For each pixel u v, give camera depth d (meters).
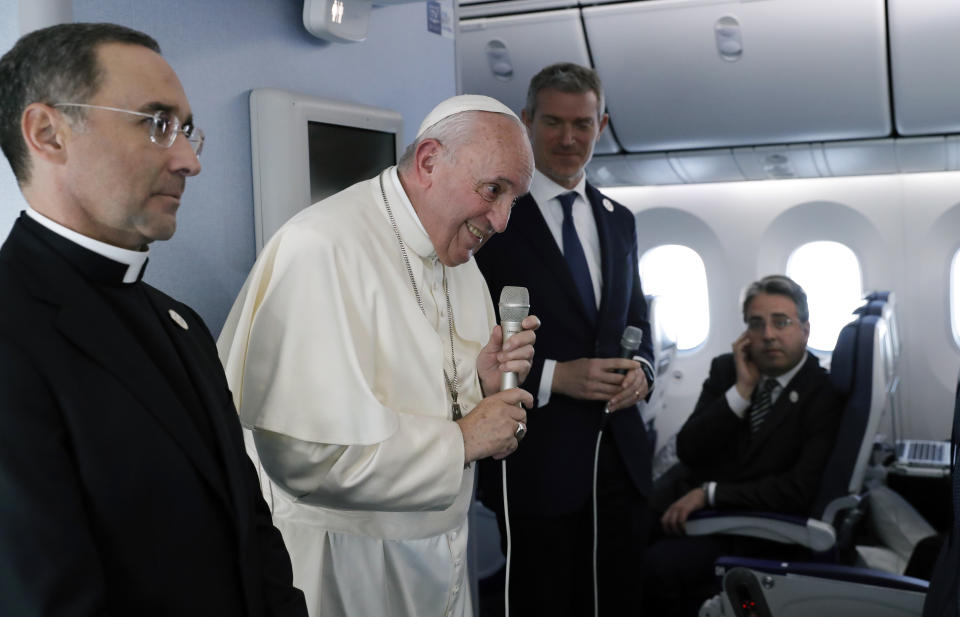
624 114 4.12
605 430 2.56
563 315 2.48
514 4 3.71
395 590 1.65
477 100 1.59
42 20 1.29
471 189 1.56
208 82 1.67
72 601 0.87
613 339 2.53
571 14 3.70
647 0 3.61
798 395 3.21
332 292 1.50
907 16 3.47
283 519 1.66
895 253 4.66
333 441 1.46
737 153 4.32
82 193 1.00
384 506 1.51
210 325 1.70
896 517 3.53
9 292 0.94
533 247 2.47
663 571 3.10
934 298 4.64
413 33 2.37
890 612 2.40
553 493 2.46
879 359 2.95
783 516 2.96
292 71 1.90
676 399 5.13
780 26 3.61
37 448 0.88
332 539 1.60
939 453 3.98
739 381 3.40
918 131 3.93
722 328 5.04
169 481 1.00
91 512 0.94
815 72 3.75
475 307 1.80
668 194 4.96
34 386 0.91
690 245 5.01
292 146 1.78
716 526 3.07
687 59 3.79
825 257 4.82
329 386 1.47
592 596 2.60
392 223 1.64
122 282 1.05
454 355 1.72
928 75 3.64
